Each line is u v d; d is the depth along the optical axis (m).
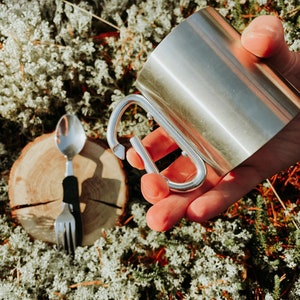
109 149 0.48
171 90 0.32
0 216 0.48
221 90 0.30
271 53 0.31
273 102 0.30
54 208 0.47
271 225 0.45
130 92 0.52
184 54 0.31
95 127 0.53
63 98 0.52
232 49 0.31
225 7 0.52
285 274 0.44
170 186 0.36
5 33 0.49
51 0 0.53
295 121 0.40
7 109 0.50
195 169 0.40
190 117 0.32
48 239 0.47
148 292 0.46
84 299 0.44
